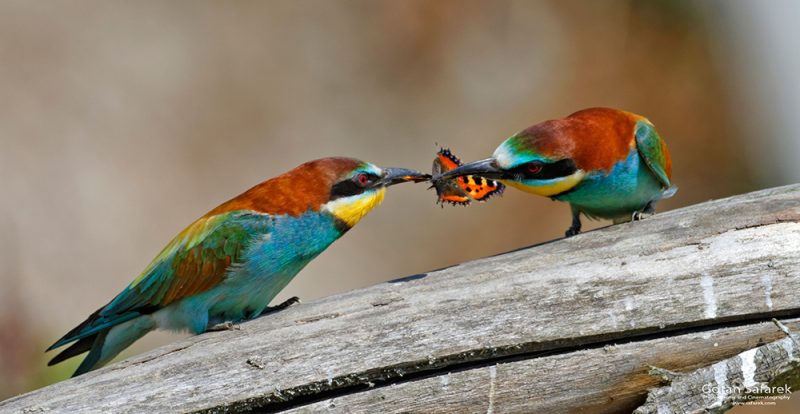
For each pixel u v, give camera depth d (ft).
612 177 25.31
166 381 20.36
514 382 20.30
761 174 54.19
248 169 53.67
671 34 58.34
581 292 20.61
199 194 52.19
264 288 25.16
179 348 21.03
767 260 20.45
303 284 48.47
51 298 46.06
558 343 20.38
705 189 54.03
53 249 48.11
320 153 54.80
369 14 60.29
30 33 56.75
